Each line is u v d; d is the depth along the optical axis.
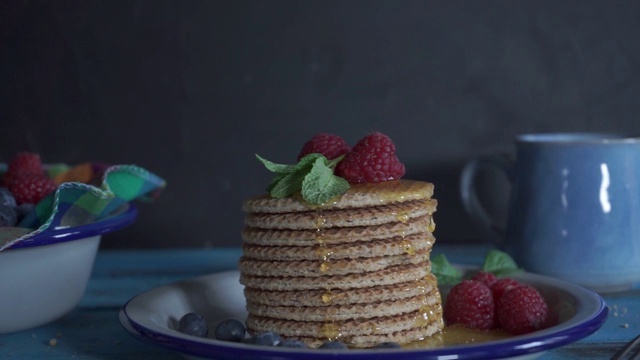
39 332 0.63
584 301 0.58
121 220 0.63
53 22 0.81
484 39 0.82
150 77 0.82
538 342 0.52
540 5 0.82
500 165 0.74
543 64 0.82
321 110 0.82
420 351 0.50
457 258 0.78
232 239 0.84
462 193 0.75
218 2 0.81
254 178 0.83
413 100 0.82
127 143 0.82
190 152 0.83
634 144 0.67
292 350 0.51
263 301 0.58
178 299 0.62
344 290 0.56
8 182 0.69
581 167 0.67
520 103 0.82
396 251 0.57
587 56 0.82
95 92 0.82
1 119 0.82
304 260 0.57
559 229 0.68
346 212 0.57
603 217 0.67
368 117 0.82
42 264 0.60
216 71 0.82
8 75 0.82
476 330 0.60
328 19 0.81
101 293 0.71
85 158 0.82
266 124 0.82
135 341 0.61
